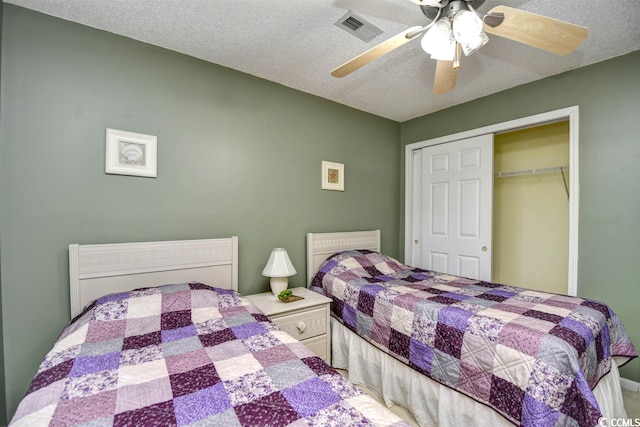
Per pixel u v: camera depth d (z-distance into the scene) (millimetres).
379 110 3127
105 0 1508
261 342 1283
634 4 1534
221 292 1805
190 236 2051
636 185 1999
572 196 2250
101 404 866
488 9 1590
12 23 1523
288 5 1560
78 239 1685
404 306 1816
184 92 2029
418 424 1680
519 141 3256
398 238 3510
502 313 1557
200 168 2094
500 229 3396
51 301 1621
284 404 871
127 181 1824
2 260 1508
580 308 1618
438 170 3180
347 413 834
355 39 1869
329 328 2234
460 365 1490
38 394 922
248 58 2092
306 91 2639
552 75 2342
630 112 2020
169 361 1113
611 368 1578
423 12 1465
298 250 2629
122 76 1809
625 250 2041
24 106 1550
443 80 1774
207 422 796
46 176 1601
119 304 1464
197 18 1660
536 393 1206
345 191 2979
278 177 2488
